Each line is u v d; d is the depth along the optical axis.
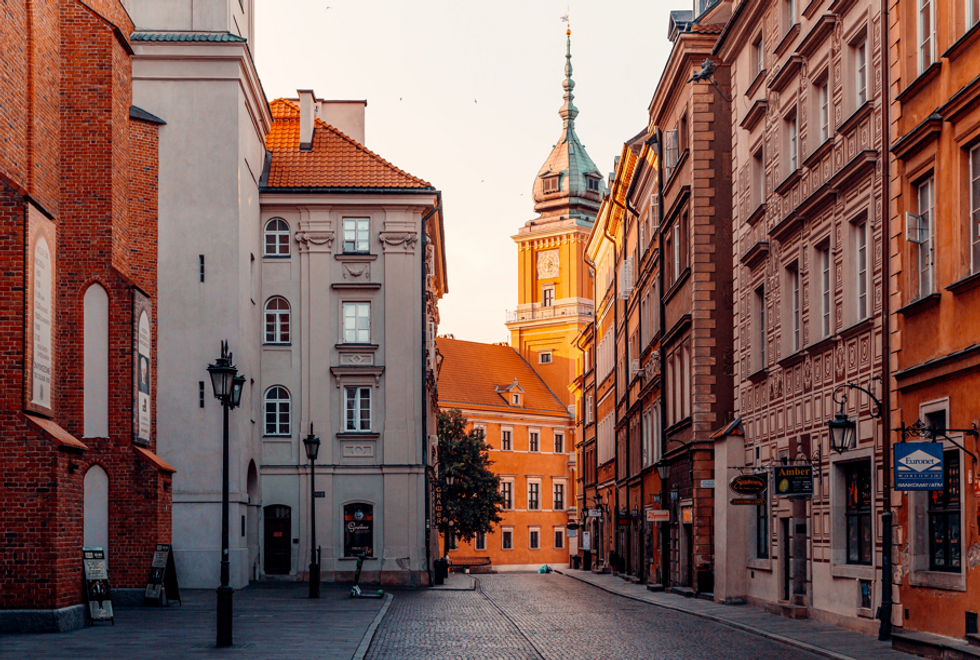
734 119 35.56
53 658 18.28
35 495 23.44
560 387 120.88
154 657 18.52
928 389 20.06
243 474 44.22
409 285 50.62
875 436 22.67
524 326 124.62
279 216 50.66
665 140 45.97
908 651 19.25
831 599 25.48
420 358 50.47
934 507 20.19
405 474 49.69
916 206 21.11
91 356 30.83
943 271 19.64
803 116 27.84
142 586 31.47
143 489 31.27
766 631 23.75
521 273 126.94
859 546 24.27
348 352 50.28
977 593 18.09
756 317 32.69
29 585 23.36
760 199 33.00
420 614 30.12
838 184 24.59
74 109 30.44
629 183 57.22
